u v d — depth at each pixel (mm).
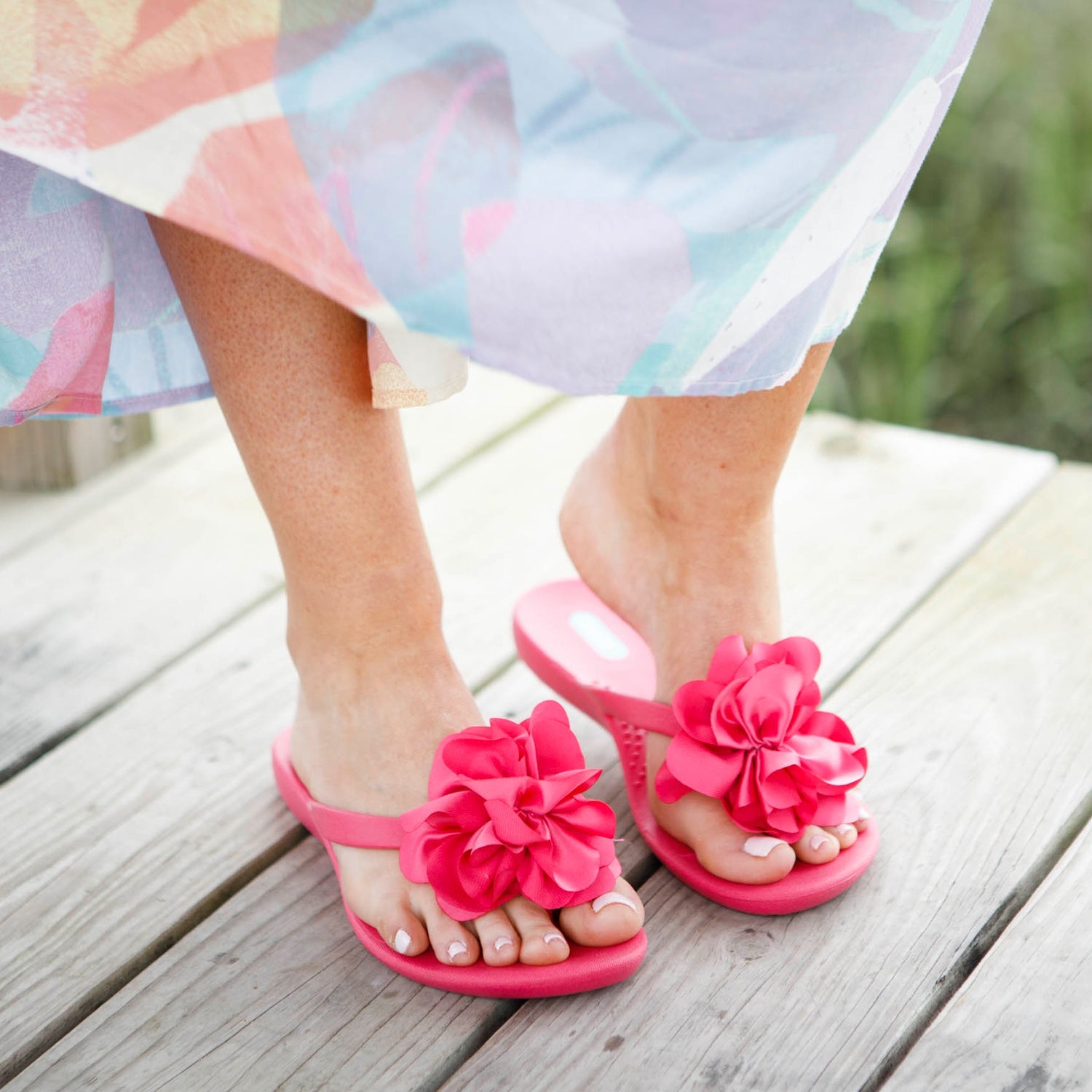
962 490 1450
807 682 1135
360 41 953
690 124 974
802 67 974
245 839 1175
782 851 1104
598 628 1259
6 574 1394
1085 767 1195
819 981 1081
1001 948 1095
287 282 1031
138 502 1478
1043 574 1354
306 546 1086
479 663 1303
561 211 976
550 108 961
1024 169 2080
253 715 1262
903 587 1350
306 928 1122
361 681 1113
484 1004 1075
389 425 1085
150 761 1229
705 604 1150
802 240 1018
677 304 1007
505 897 1079
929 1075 1038
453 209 970
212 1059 1056
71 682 1291
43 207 1077
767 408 1104
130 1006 1084
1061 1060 1042
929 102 1039
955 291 2061
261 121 969
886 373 1971
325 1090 1041
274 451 1064
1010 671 1269
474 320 987
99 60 972
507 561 1399
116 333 1160
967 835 1156
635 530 1188
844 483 1468
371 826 1107
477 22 946
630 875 1146
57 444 1479
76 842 1176
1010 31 2156
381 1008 1076
